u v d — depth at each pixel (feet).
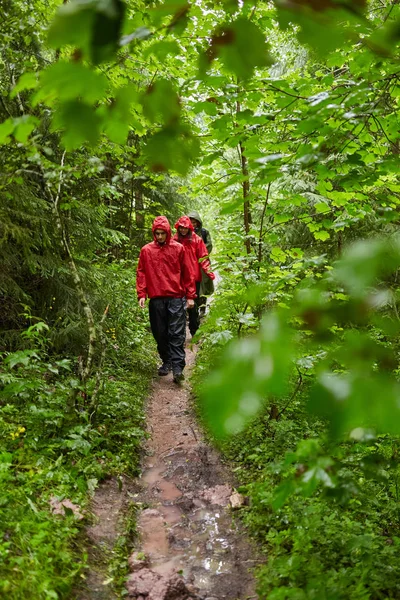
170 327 19.49
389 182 9.36
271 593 7.02
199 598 7.82
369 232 20.86
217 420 1.49
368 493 9.08
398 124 8.15
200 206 43.45
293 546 8.48
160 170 2.62
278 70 22.15
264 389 1.53
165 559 8.91
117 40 1.89
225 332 11.39
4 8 11.85
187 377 19.94
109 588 7.76
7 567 6.81
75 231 19.97
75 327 17.26
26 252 15.92
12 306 17.07
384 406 1.62
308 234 24.31
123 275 26.63
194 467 12.44
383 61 6.77
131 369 19.70
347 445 9.50
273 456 11.70
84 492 10.03
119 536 9.23
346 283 1.62
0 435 10.87
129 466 12.13
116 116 2.45
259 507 10.02
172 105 2.46
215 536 9.61
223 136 8.52
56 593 6.81
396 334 1.97
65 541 8.18
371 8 10.53
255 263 12.67
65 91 2.07
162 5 2.60
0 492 8.58
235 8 2.79
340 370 3.52
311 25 2.06
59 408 12.87
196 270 24.34
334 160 8.39
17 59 11.91
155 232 18.99
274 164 6.54
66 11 1.81
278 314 1.83
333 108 6.16
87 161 10.90
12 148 9.96
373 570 7.30
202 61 2.26
